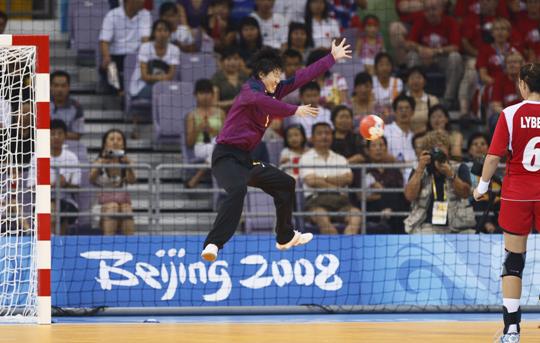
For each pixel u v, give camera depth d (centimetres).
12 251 2314
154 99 3192
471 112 3409
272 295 2431
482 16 3538
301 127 2914
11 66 2486
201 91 3050
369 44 3425
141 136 3281
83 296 2380
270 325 1959
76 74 3441
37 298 2067
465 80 3422
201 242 2439
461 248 2494
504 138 1506
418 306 2486
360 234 2573
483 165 1591
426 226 2525
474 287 2484
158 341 1566
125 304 2389
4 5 3725
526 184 1516
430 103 3183
